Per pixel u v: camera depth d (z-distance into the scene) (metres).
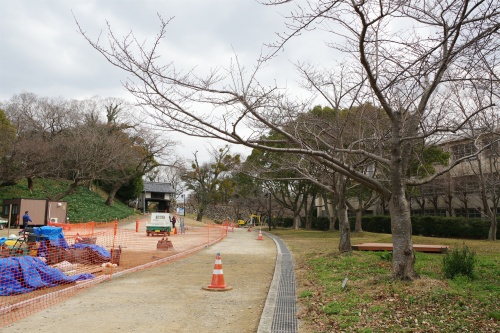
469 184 27.41
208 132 7.09
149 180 75.50
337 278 9.56
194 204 73.56
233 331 5.95
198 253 17.84
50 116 44.03
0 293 8.02
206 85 7.01
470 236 26.81
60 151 37.19
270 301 7.70
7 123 36.03
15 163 34.59
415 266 10.80
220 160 46.62
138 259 14.48
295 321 6.28
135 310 7.08
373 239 24.38
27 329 5.87
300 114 9.57
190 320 6.50
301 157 12.22
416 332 5.32
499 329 5.36
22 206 30.98
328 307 6.79
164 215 32.50
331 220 37.06
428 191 31.72
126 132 47.09
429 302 6.65
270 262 14.48
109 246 18.39
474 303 6.61
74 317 6.55
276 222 57.72
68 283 9.28
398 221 8.37
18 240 13.85
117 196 57.22
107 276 10.35
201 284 9.77
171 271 11.93
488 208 24.64
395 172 8.31
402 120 8.41
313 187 36.44
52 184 48.03
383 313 6.24
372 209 44.16
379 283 8.20
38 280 8.71
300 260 14.36
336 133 9.84
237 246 22.06
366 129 11.30
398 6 6.25
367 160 10.89
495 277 9.00
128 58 6.51
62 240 12.82
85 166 38.00
